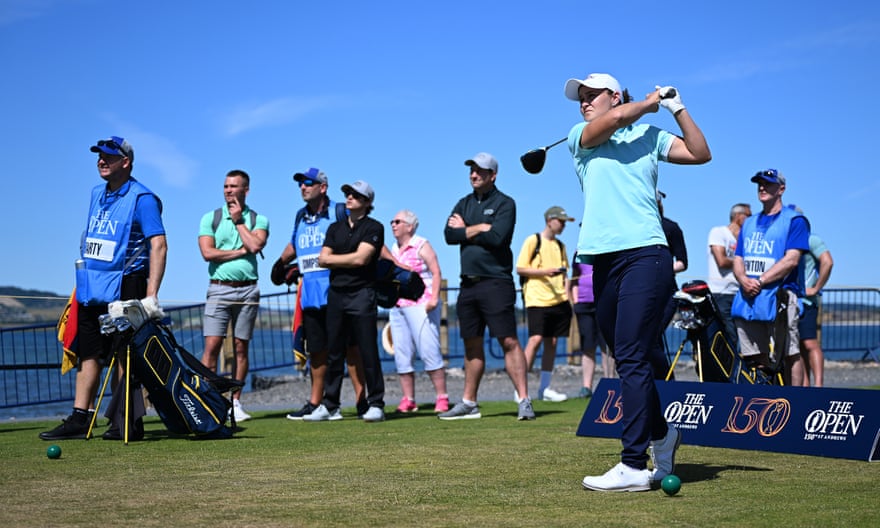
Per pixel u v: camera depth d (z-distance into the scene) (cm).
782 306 816
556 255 1152
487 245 886
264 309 1334
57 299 1011
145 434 773
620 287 479
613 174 481
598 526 375
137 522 386
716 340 721
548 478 504
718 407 625
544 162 538
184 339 1203
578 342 1794
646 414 466
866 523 379
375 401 905
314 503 429
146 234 748
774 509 410
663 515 397
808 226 821
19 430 858
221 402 739
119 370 903
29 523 384
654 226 477
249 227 955
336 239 905
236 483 489
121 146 750
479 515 399
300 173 943
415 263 1012
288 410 1092
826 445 571
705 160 473
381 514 402
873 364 1775
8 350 1925
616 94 499
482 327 909
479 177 901
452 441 688
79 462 584
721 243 1102
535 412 975
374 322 908
